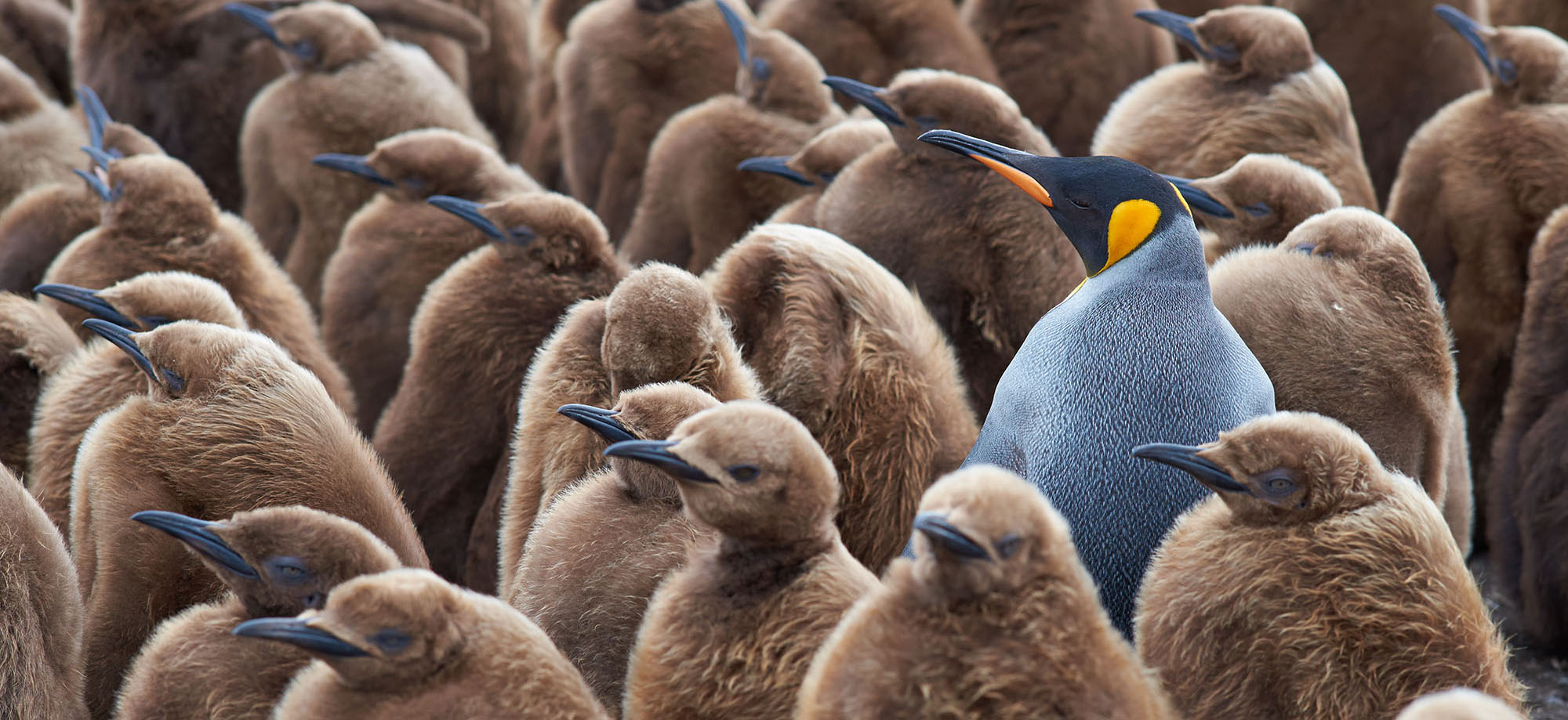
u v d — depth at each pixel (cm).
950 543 674
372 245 1609
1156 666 851
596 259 1369
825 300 1084
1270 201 1316
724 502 794
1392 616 807
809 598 803
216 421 1028
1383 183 1978
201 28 2100
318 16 1934
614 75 2009
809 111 1770
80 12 2145
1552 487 1310
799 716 730
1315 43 1978
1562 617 1325
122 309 1198
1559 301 1329
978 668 687
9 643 900
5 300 1299
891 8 1986
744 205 1722
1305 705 810
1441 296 1608
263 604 870
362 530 880
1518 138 1553
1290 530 838
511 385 1323
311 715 760
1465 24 1636
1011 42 1986
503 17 2472
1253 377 973
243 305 1443
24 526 916
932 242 1317
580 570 940
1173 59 2125
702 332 1022
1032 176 1024
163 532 955
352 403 1447
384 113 1917
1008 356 1303
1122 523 945
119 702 905
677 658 815
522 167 2334
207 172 2180
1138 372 942
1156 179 987
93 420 1172
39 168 1855
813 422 1066
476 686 745
